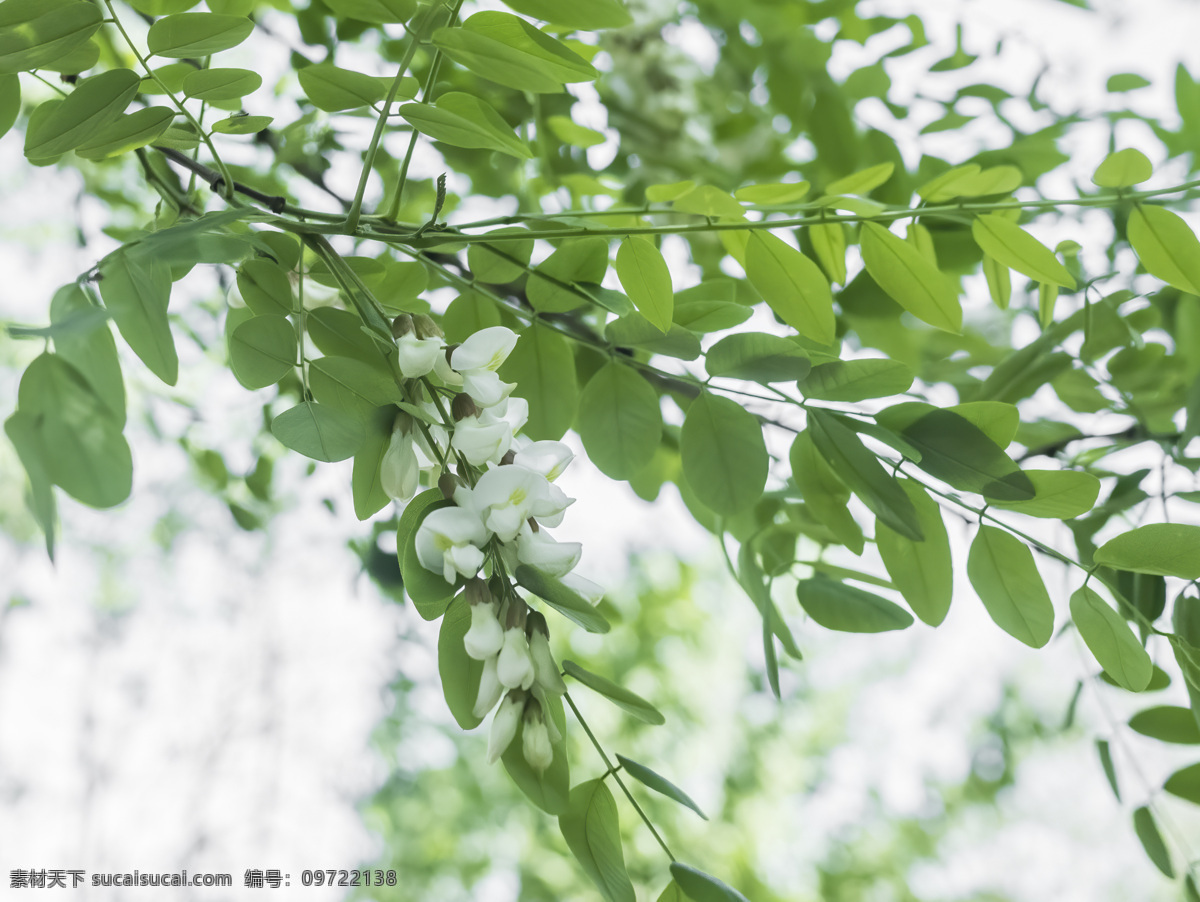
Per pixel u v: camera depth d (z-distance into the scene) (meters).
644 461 1.44
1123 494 1.75
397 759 7.27
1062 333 1.99
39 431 0.82
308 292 1.42
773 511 2.03
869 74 2.48
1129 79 2.37
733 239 1.36
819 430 1.28
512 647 0.96
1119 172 1.21
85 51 1.09
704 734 7.94
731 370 1.31
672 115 2.72
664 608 5.75
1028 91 2.56
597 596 1.05
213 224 1.06
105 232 2.30
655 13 2.65
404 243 1.26
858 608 1.47
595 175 2.54
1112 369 2.00
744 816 7.85
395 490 1.08
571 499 1.01
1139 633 1.47
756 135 2.73
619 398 1.43
